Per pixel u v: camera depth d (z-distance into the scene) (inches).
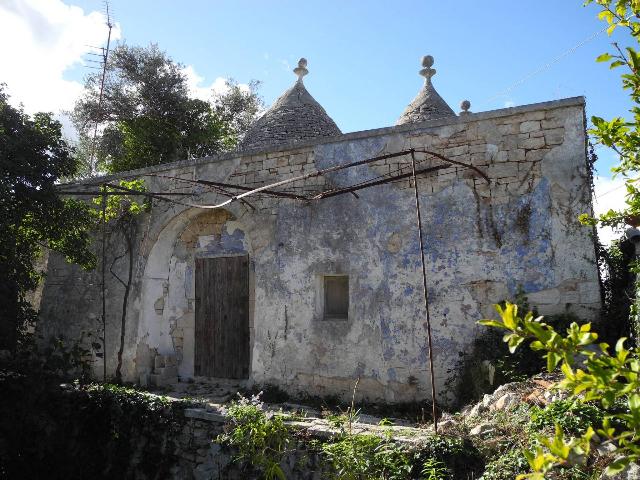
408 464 201.6
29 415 324.8
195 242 428.5
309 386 334.6
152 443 300.8
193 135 749.9
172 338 428.1
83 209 394.6
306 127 448.8
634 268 234.1
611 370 81.0
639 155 120.9
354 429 235.9
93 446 321.4
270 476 229.6
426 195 313.9
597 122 120.3
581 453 87.2
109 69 767.1
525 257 285.7
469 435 208.4
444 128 315.6
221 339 403.2
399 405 300.8
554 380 228.8
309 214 350.9
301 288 346.9
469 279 296.0
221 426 274.4
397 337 309.9
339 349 327.3
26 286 357.1
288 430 242.8
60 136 365.4
